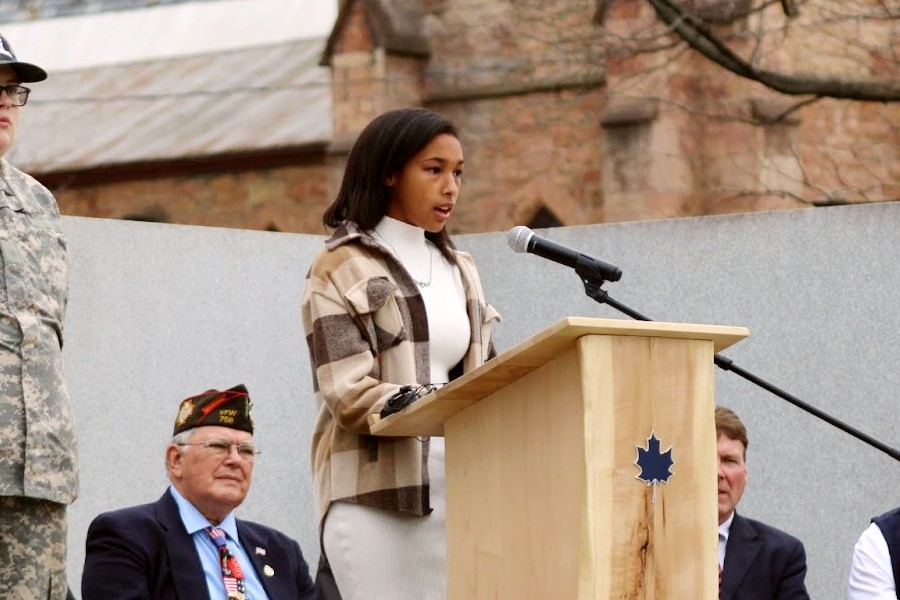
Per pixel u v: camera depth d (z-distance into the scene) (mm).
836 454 19844
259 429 20438
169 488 14570
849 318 19906
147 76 93875
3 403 10766
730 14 44312
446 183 12406
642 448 9297
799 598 16391
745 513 20156
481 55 81938
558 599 9586
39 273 11180
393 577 11875
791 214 20234
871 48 52688
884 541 15531
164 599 13930
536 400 9859
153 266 19891
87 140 93375
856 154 66312
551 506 9688
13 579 10836
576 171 78438
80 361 19172
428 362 12102
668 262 20656
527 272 21141
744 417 20234
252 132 90250
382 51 86500
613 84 74125
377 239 12414
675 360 9422
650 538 9273
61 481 10953
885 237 19844
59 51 96125
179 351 19969
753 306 20297
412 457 11898
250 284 20656
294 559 14984
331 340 11891
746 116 69500
